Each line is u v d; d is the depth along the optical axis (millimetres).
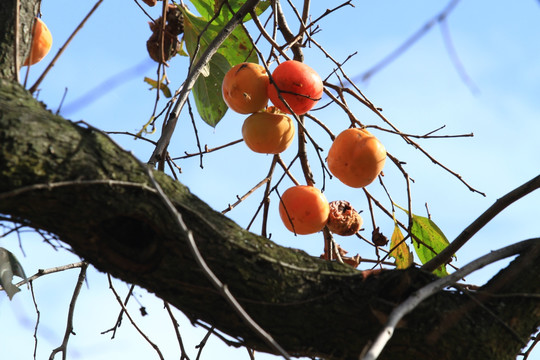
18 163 1396
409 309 1419
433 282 1452
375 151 1649
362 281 1483
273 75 1645
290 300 1467
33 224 1441
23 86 1461
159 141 1607
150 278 1453
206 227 1456
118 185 1424
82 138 1431
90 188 1416
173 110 1617
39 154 1403
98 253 1444
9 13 1502
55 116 1438
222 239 1460
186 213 1451
